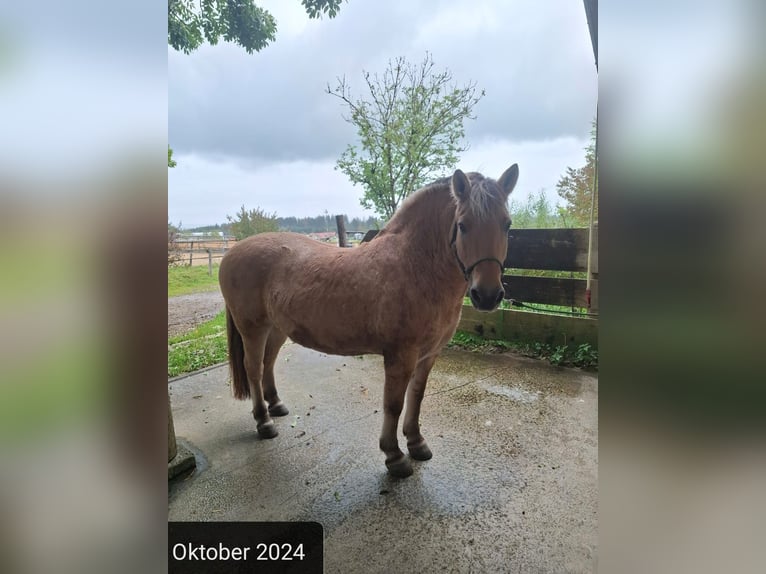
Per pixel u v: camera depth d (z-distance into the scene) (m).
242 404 2.83
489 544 1.48
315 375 3.39
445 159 4.82
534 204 4.88
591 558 1.41
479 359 3.57
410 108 4.78
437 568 1.38
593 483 1.83
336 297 1.92
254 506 1.75
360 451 2.17
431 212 1.81
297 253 2.22
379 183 4.96
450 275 1.79
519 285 3.86
